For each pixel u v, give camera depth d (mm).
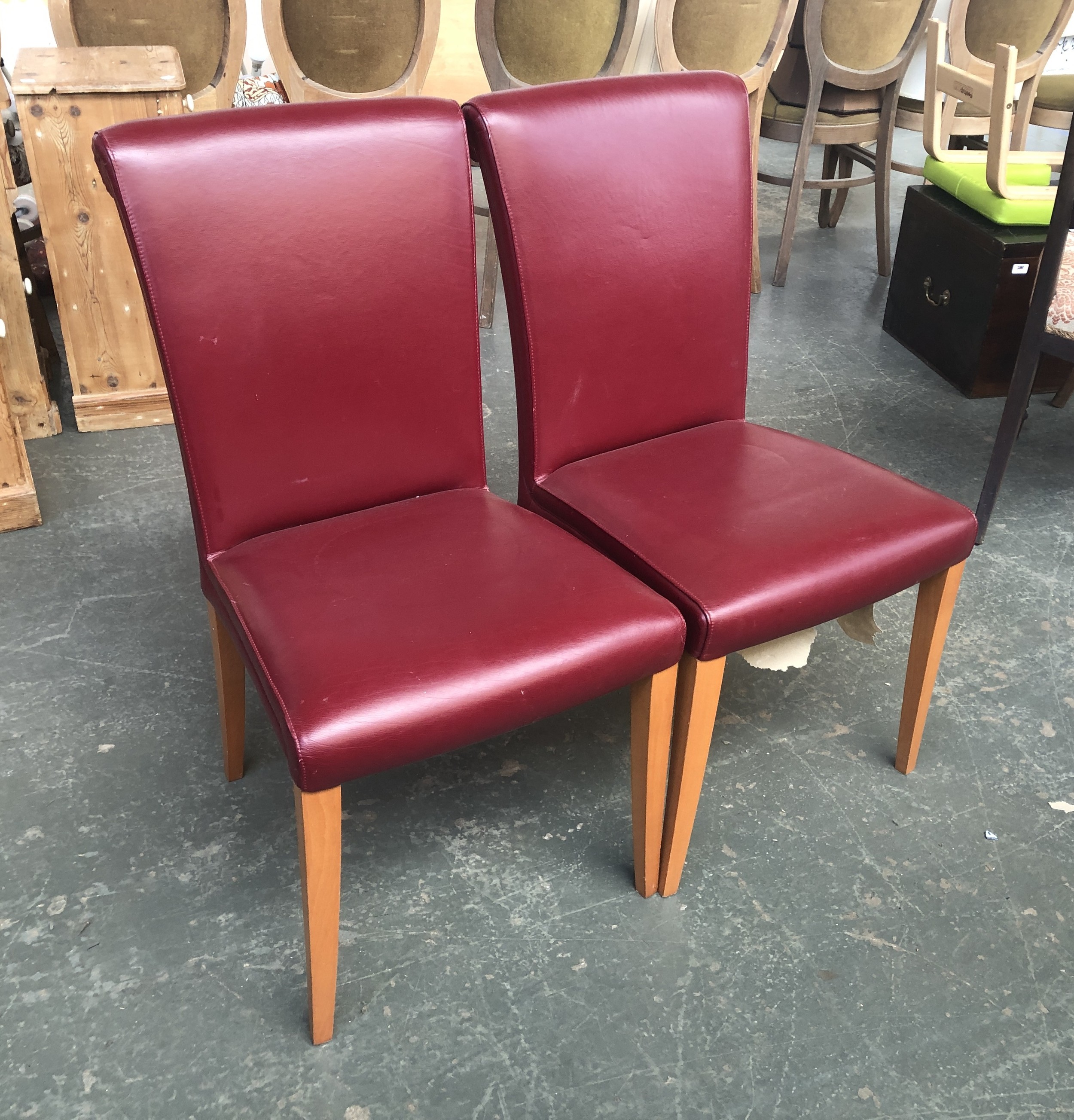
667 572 1275
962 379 2766
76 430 2467
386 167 1240
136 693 1711
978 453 2502
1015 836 1514
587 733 1674
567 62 2818
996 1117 1157
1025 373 1989
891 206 4188
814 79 3096
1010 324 2654
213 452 1237
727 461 1497
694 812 1349
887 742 1680
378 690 1072
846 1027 1247
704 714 1281
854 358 2957
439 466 1410
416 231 1275
